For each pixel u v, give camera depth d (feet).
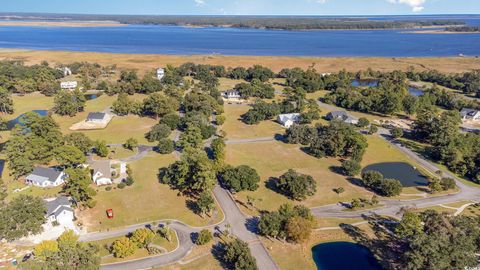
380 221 289.33
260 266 237.45
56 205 280.72
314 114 520.01
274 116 538.88
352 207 304.91
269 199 319.68
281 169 379.35
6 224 245.65
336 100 616.39
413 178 363.15
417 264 212.23
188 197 321.11
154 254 247.50
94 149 415.85
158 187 335.88
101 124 498.28
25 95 648.38
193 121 463.42
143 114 547.90
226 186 340.18
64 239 233.96
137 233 250.98
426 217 254.06
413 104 535.19
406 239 255.29
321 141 414.00
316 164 391.65
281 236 261.03
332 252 254.06
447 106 594.24
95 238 262.06
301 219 259.80
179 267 235.61
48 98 631.97
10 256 239.30
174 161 389.80
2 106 541.34
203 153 367.25
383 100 552.41
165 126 453.17
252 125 510.58
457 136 415.85
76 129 479.82
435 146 425.28
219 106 555.69
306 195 323.98
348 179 358.64
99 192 323.98
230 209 303.27
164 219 288.10
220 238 264.93
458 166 376.07
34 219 255.09
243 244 234.79
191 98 541.34
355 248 258.57
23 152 355.15
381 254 252.62
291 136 444.14
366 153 419.33
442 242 218.79
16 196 314.35
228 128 498.69
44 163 375.04
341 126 434.30
